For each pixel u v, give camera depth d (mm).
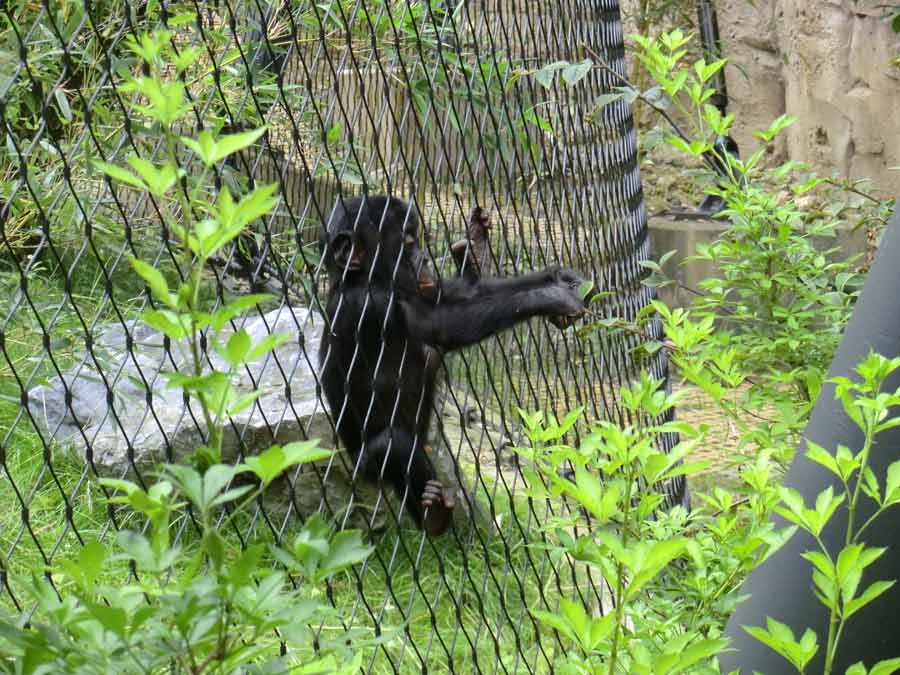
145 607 1714
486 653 4617
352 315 5188
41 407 5902
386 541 5672
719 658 3256
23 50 2648
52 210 2816
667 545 2279
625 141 6000
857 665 2490
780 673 3148
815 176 4660
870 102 14281
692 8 15320
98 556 1757
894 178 14227
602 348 4965
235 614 1858
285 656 2797
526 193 4355
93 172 5391
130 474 5465
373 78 5961
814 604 3117
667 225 11930
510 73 4320
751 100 16078
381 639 2031
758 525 3143
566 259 5184
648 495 2938
